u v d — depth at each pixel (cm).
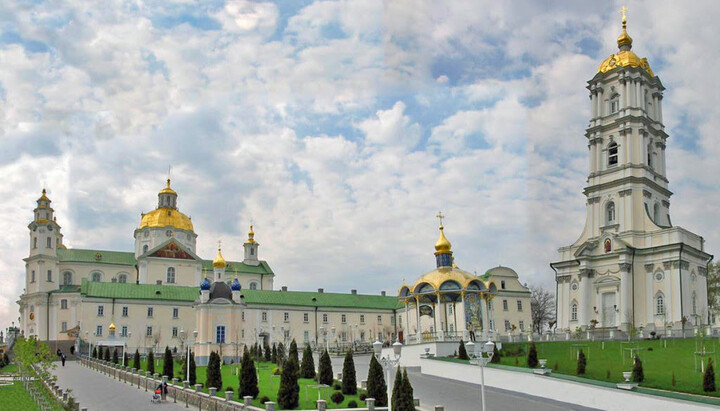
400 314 14725
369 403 4469
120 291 12738
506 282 13550
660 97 11019
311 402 4884
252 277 16138
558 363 6378
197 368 8531
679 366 5912
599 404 4709
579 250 10444
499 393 5309
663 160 10906
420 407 4647
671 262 9769
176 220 15138
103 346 10931
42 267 13700
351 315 14412
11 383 7250
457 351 7069
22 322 13650
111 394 6044
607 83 10925
